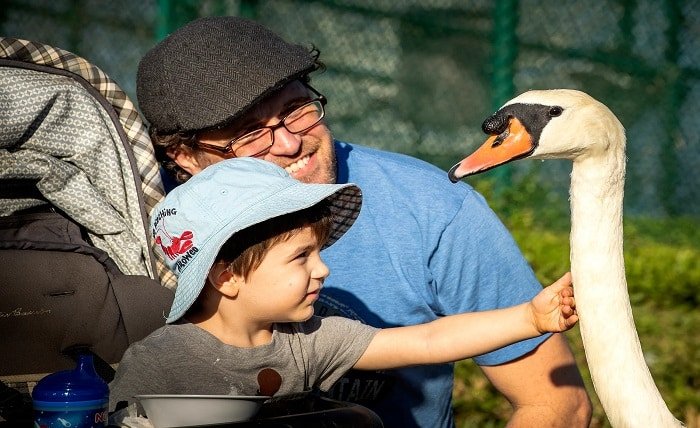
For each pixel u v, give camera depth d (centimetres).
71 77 577
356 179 603
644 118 2148
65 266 520
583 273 525
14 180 554
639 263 1691
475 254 593
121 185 571
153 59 569
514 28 1919
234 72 548
